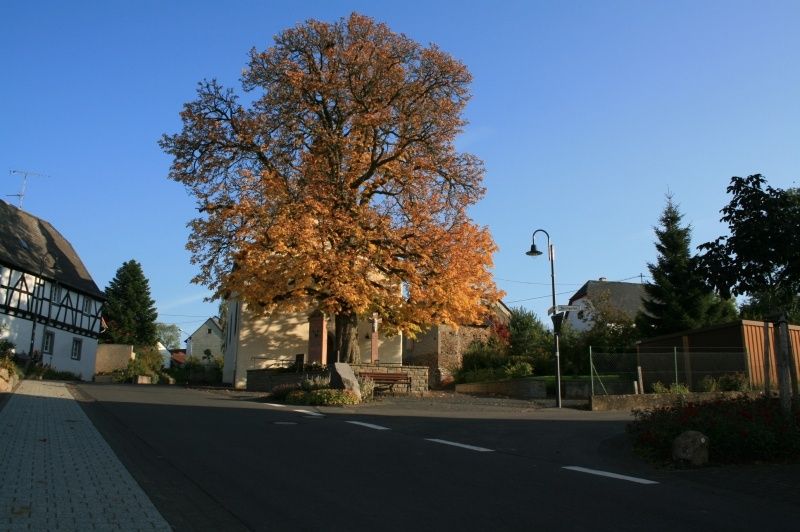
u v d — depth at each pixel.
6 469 8.03
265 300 25.62
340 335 28.66
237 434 11.98
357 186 27.67
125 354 55.81
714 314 34.59
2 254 39.03
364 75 26.94
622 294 66.38
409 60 27.61
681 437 9.79
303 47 27.31
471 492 7.52
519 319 38.97
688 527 6.18
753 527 6.22
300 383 23.16
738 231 10.71
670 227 35.72
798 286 10.97
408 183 28.19
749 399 12.29
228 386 35.88
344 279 24.53
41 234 46.84
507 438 12.49
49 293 43.09
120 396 20.25
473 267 26.84
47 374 36.88
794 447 9.82
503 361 34.53
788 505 7.15
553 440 12.31
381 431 13.16
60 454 9.26
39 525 5.73
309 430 12.93
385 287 26.88
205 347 93.06
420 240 26.77
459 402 22.94
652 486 8.12
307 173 26.11
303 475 8.33
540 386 26.36
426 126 27.84
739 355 24.41
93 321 49.03
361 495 7.29
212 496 7.15
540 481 8.27
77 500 6.69
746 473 9.02
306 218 24.83
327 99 27.11
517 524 6.20
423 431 13.38
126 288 70.06
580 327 61.81
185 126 27.31
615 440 12.22
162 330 100.06
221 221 25.88
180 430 12.27
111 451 9.73
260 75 27.06
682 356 24.58
